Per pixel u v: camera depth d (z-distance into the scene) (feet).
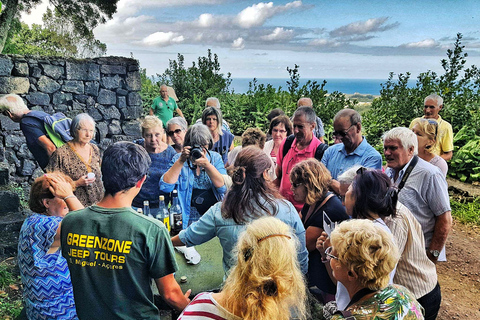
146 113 36.88
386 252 4.85
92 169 11.38
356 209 6.64
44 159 13.39
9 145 19.36
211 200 10.12
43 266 6.14
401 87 28.58
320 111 28.09
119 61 21.77
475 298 13.39
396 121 27.58
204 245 9.48
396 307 4.81
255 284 4.13
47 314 6.28
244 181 6.57
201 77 41.57
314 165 8.19
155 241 5.59
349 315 4.87
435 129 11.50
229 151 15.75
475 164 22.75
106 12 31.81
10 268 12.87
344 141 11.08
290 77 31.24
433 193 8.63
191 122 38.78
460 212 19.89
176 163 9.64
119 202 5.68
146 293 5.75
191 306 4.47
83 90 21.11
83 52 33.24
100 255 5.50
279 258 4.18
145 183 11.04
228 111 36.65
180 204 10.09
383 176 6.57
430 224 8.95
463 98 26.05
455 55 26.73
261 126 35.09
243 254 4.34
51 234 6.13
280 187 12.65
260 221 4.52
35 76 19.84
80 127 10.98
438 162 11.53
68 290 6.40
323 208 8.07
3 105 12.86
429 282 7.15
